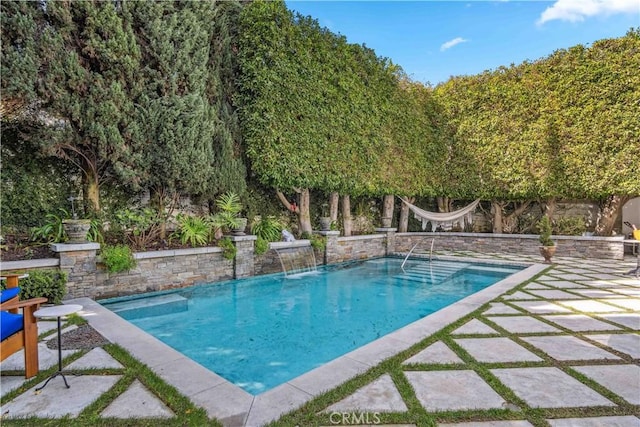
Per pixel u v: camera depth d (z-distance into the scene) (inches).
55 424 81.7
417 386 100.3
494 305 189.2
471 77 462.9
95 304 189.2
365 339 170.2
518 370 111.0
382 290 274.4
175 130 248.2
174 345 160.9
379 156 401.7
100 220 241.9
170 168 249.4
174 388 98.4
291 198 388.2
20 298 171.9
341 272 346.3
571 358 120.3
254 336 173.5
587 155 376.5
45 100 204.5
